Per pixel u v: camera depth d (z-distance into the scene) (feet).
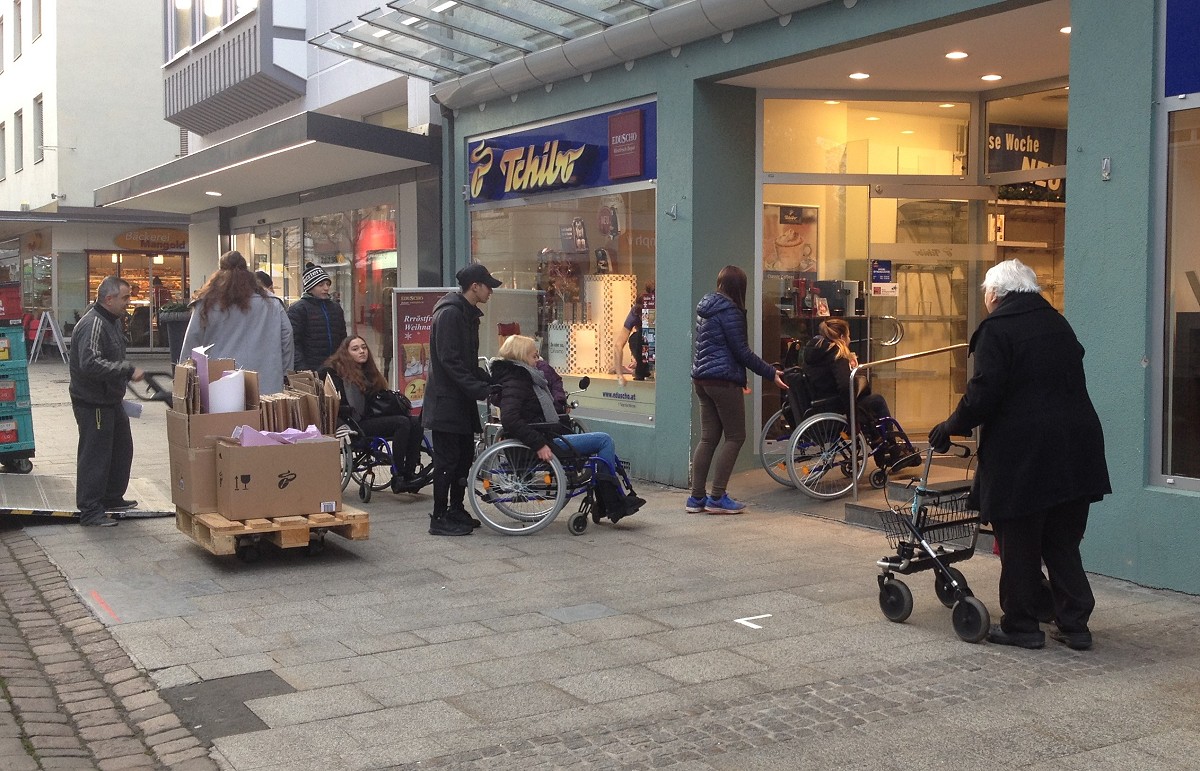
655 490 31.42
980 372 16.25
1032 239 32.19
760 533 25.29
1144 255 20.03
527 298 38.19
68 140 90.07
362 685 15.31
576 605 19.35
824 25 26.78
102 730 13.93
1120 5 20.29
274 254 59.16
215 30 58.59
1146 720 13.87
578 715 14.19
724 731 13.62
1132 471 20.39
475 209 41.16
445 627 18.07
